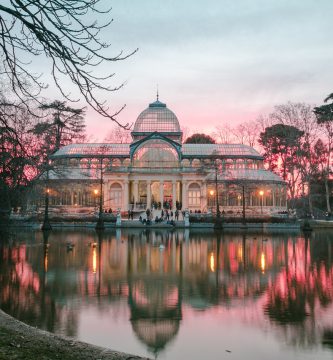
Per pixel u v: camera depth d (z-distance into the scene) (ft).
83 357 44.19
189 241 189.78
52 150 201.87
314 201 399.65
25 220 226.79
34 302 78.33
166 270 111.96
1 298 80.89
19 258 131.44
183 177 359.66
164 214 332.80
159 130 405.80
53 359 41.27
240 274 107.24
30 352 42.16
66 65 38.81
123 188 359.46
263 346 57.00
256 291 87.92
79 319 68.33
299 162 334.85
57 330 62.90
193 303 78.38
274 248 164.76
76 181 351.46
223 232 248.11
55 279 98.99
